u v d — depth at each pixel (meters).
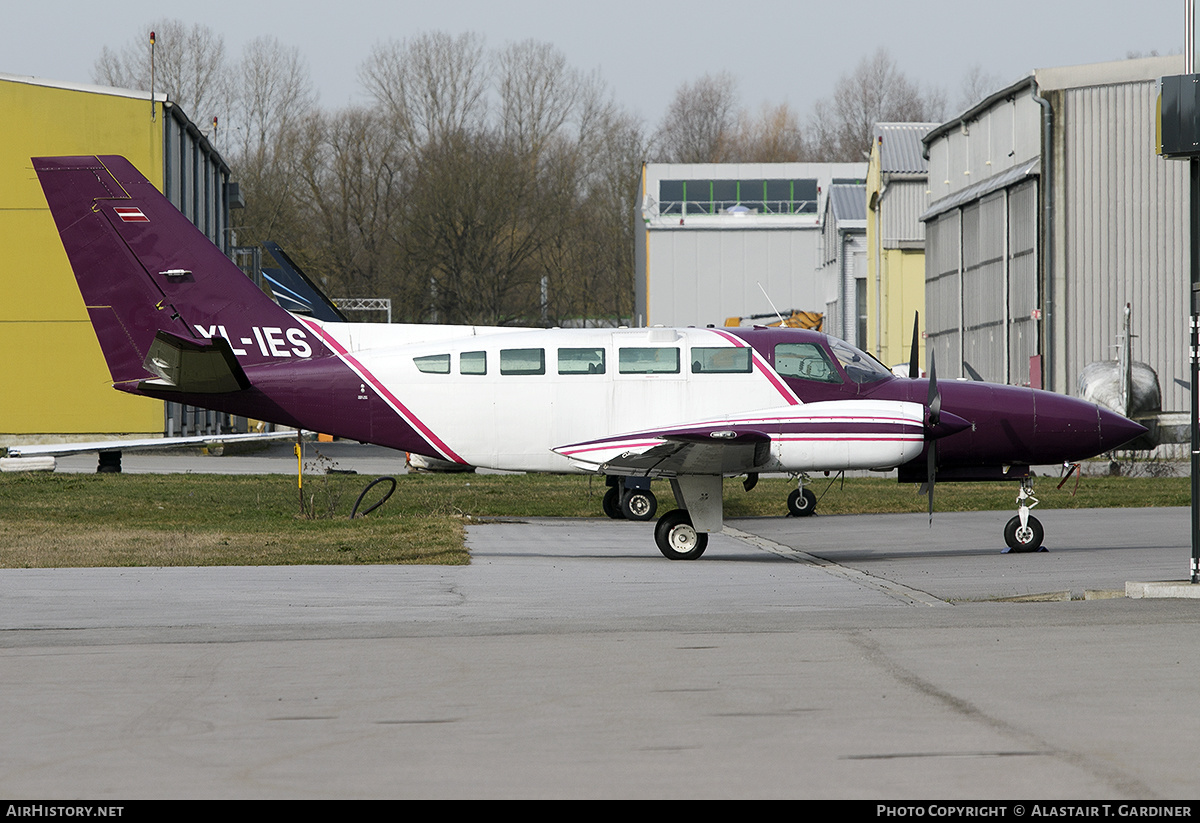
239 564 39.75
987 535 51.53
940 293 121.69
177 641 24.97
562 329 48.41
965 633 24.91
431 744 16.62
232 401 48.16
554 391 46.81
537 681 20.67
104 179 49.06
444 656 23.08
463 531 52.84
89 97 115.00
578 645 24.16
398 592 33.00
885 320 142.75
